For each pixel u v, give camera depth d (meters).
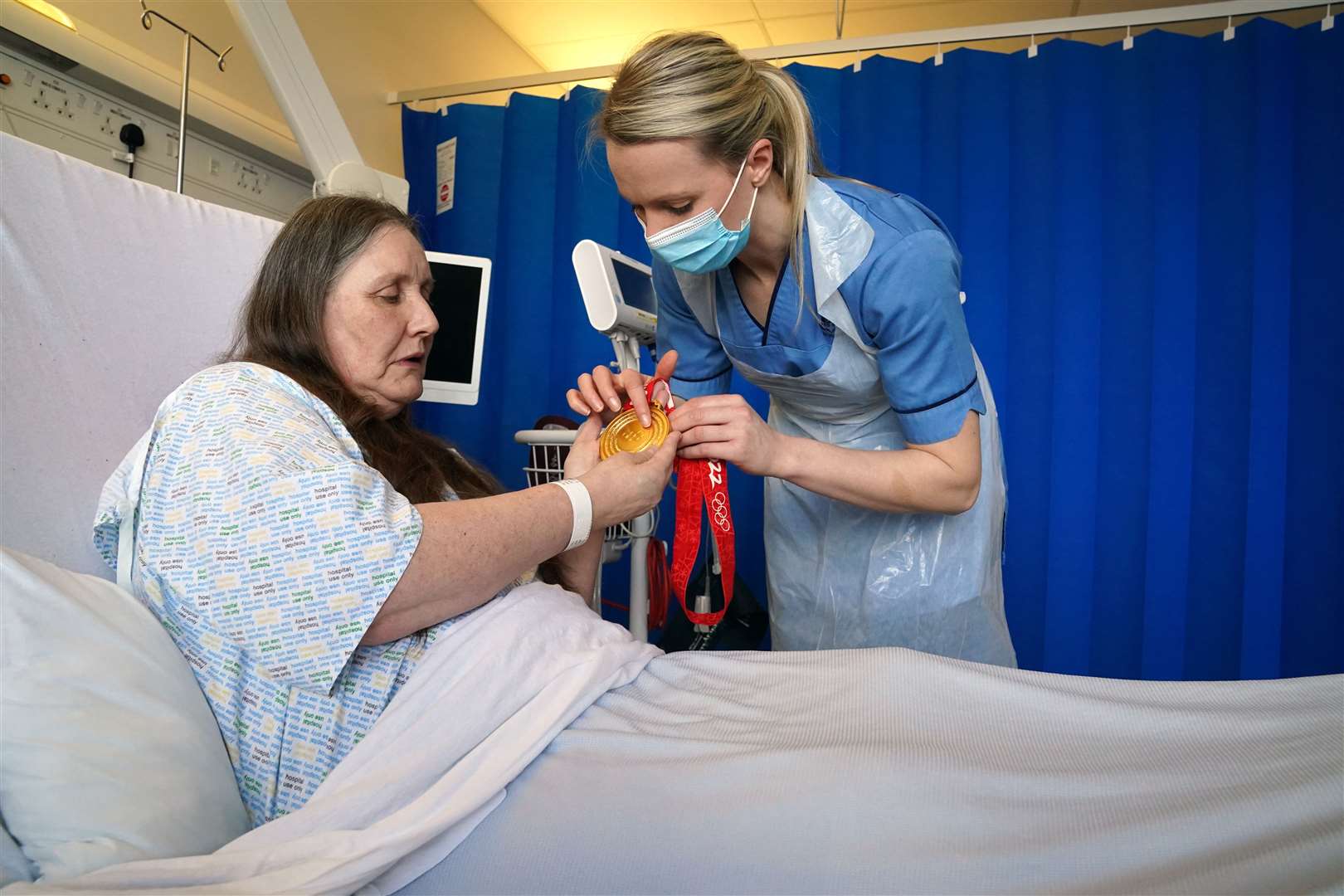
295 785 0.82
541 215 3.05
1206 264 2.53
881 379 1.34
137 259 1.22
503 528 0.89
